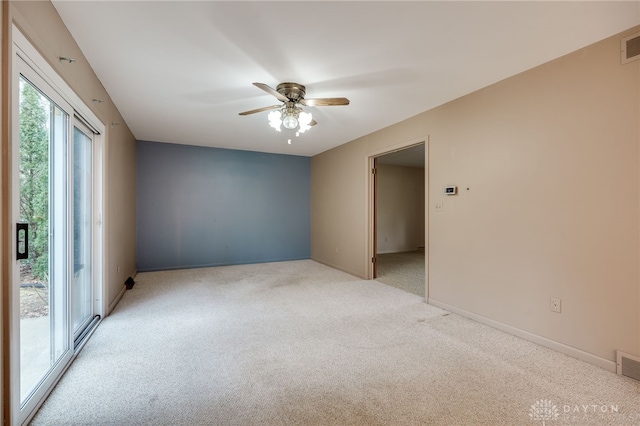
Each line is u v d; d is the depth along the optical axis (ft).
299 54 7.42
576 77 7.07
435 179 10.96
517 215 8.27
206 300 11.68
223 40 6.81
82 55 7.30
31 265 5.44
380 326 9.09
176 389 5.78
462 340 8.07
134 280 14.83
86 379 6.09
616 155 6.41
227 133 15.16
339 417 5.02
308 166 21.57
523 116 8.15
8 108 4.17
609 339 6.52
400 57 7.53
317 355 7.22
